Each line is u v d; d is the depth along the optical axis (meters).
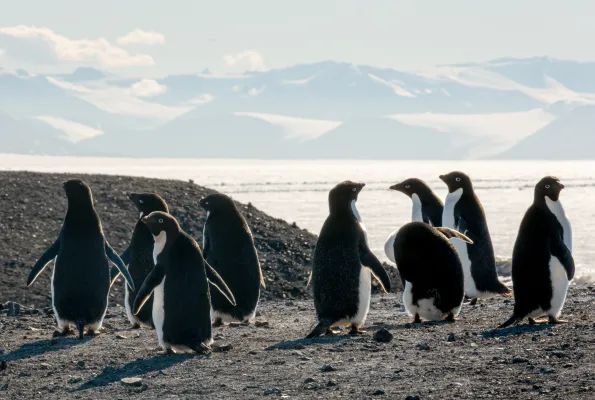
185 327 13.96
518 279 15.50
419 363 12.12
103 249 16.97
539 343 13.14
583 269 48.28
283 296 26.06
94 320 16.77
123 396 11.13
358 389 10.70
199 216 34.00
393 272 29.02
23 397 11.40
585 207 145.75
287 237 32.31
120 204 34.78
